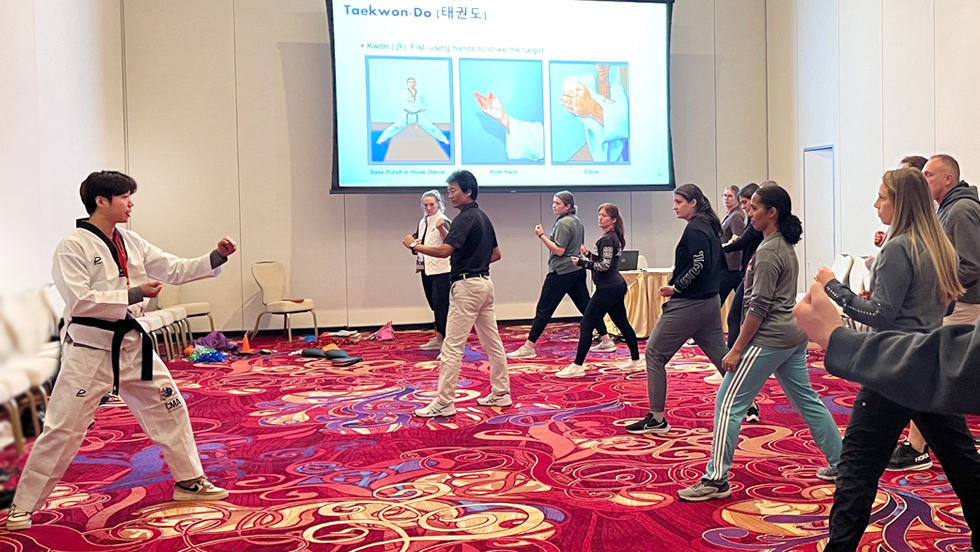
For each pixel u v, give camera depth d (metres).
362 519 3.20
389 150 9.60
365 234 9.84
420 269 8.50
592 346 8.06
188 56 9.41
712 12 10.72
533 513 3.23
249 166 9.58
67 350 3.12
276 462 4.14
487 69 9.80
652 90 10.21
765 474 3.70
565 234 7.18
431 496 3.49
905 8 8.05
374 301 9.90
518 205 10.23
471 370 6.87
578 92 10.04
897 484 3.49
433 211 8.07
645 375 6.43
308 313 9.74
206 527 3.14
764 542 2.85
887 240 2.58
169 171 9.41
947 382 1.04
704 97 10.73
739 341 3.30
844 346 1.18
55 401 3.10
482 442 4.45
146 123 9.33
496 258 5.36
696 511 3.21
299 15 9.62
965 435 2.34
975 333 1.04
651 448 4.23
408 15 9.58
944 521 3.02
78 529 3.13
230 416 5.30
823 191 9.83
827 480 3.58
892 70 8.28
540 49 9.93
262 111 9.59
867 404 2.33
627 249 10.53
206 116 9.47
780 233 3.33
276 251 9.66
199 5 9.41
